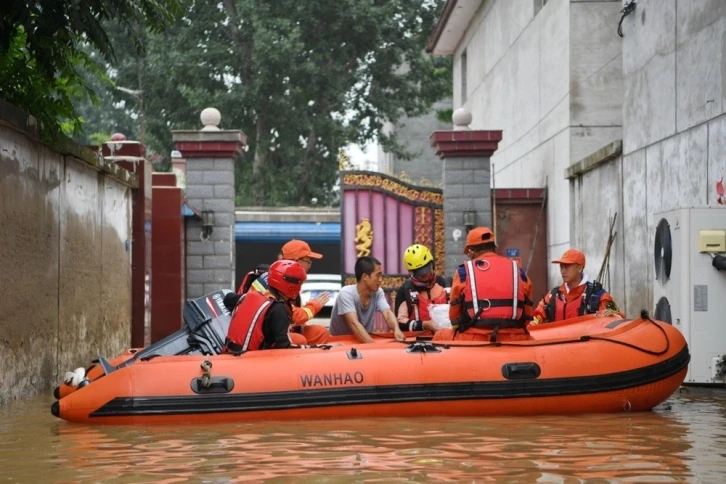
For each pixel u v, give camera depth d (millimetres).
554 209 16656
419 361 7465
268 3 33094
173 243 15281
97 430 6852
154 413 7059
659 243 9727
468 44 26438
